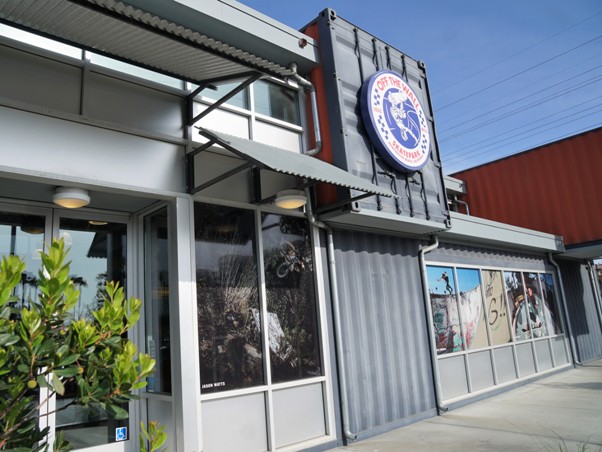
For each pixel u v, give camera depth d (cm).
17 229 489
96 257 536
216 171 550
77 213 530
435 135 808
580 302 1397
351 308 674
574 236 1220
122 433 505
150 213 552
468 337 895
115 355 267
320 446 580
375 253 738
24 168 411
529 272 1159
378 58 731
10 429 226
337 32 677
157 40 408
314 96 668
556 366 1160
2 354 215
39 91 433
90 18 368
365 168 657
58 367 237
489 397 886
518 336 1049
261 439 531
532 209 1297
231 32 572
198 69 468
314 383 603
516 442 573
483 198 1391
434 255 865
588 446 541
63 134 440
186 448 459
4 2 343
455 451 553
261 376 546
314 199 648
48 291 238
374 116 671
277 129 638
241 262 555
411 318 768
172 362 483
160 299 529
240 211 569
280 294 589
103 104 472
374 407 665
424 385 754
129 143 484
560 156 1259
